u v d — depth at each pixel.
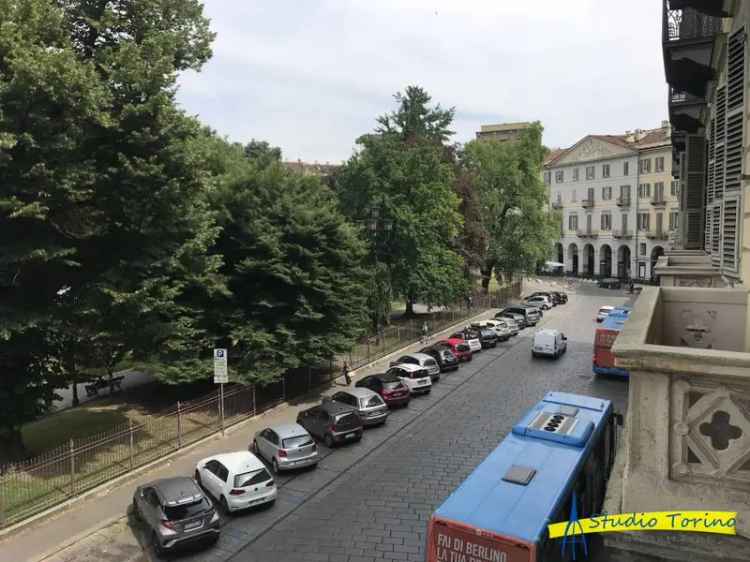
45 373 17.20
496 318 40.75
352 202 35.16
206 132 28.58
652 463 3.86
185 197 18.05
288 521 14.30
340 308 24.97
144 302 16.69
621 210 74.81
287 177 25.45
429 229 36.09
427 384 25.72
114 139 16.61
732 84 9.30
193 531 12.74
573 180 81.19
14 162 14.24
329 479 16.83
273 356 22.58
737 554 3.66
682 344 5.90
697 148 18.06
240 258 23.56
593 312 50.94
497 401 24.36
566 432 11.04
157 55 16.55
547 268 80.25
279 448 17.09
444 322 41.72
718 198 11.90
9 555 12.70
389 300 35.03
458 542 8.03
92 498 15.37
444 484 16.23
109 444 18.53
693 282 13.41
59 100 14.44
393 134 39.31
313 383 26.95
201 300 22.73
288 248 23.42
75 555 12.77
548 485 9.02
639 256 73.00
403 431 20.92
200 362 21.39
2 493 14.00
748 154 6.61
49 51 14.48
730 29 9.86
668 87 16.52
